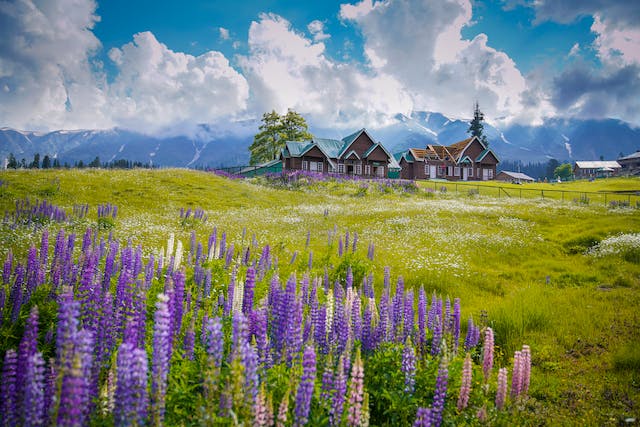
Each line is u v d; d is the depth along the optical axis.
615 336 10.57
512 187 62.06
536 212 32.38
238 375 4.41
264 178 55.97
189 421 4.89
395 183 54.53
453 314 8.96
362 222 28.44
